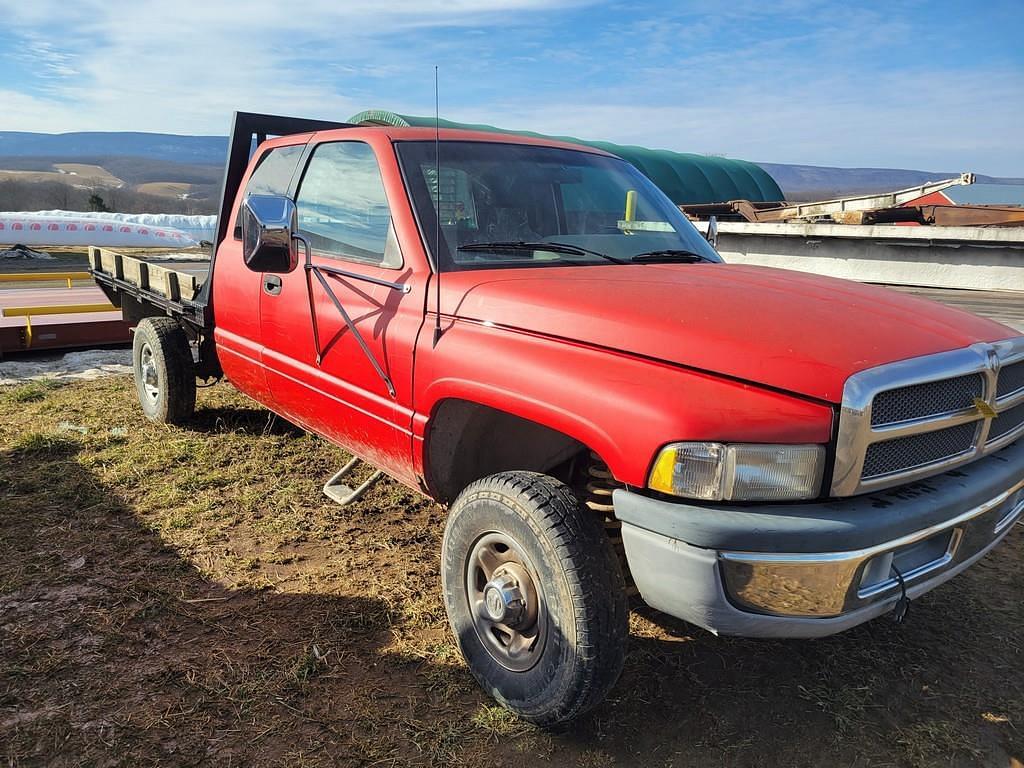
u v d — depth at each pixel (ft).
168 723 8.24
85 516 13.37
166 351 17.47
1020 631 10.44
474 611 8.79
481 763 7.84
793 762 7.96
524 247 10.55
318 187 12.25
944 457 7.66
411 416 9.80
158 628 10.03
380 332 10.15
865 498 7.16
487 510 8.31
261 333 13.35
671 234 12.10
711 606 6.83
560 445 9.56
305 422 13.04
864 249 36.65
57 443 16.74
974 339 7.95
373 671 9.26
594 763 7.86
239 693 8.75
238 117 15.33
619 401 7.25
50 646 9.55
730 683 9.26
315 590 11.11
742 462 6.71
